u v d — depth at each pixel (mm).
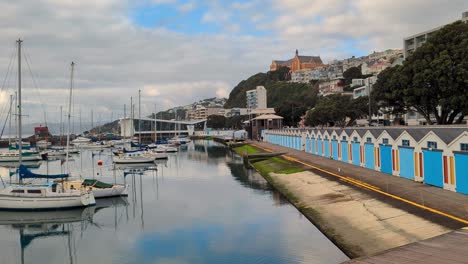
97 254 31422
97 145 157000
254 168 82688
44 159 113875
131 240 34250
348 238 28844
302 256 27594
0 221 42094
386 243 25812
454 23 60344
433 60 57906
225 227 36375
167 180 68750
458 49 56094
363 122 158875
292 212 40562
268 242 31312
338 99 154750
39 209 44875
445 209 29250
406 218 29047
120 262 29188
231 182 64500
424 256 19531
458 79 55094
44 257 31453
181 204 47688
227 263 27406
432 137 38750
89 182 53156
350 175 50281
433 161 38625
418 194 35062
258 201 47250
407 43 137625
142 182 66750
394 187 39438
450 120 63031
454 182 35094
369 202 35438
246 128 196625
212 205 46250
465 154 33312
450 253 19625
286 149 104812
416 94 60844
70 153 128375
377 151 52500
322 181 49594
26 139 183000
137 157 95438
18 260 30984
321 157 77000
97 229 38375
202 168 86938
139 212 44250
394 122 120562
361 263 19406
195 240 33094
